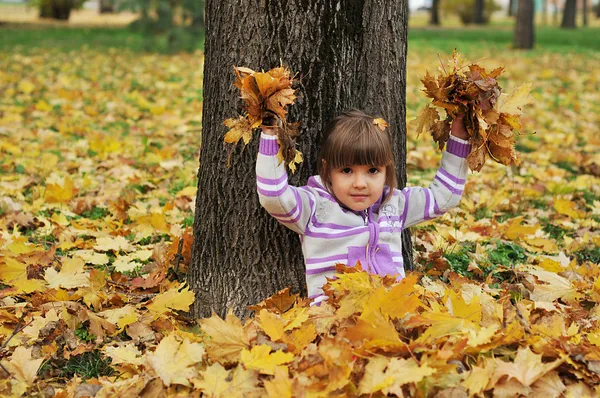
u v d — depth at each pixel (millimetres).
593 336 2600
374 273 2859
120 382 2510
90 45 17969
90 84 10773
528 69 14375
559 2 49969
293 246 3033
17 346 2822
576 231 4555
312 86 2922
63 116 8109
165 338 2525
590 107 9844
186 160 6117
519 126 2840
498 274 3777
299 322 2525
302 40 2873
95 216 4613
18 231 4215
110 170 5664
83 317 3020
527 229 4262
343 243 2873
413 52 17781
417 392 2246
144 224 4262
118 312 3062
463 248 4020
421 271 3598
